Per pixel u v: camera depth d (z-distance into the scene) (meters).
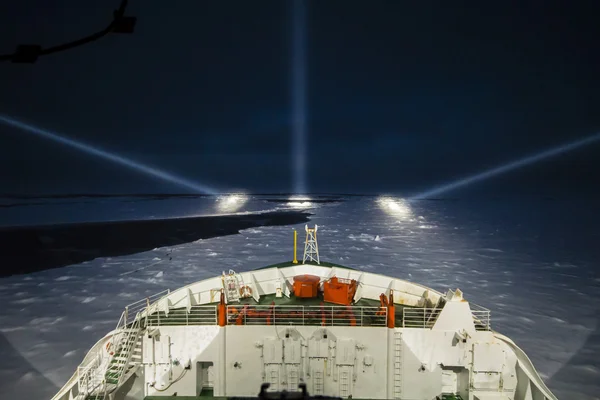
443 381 11.91
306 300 15.07
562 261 45.34
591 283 37.03
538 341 24.73
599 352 23.28
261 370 11.64
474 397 11.15
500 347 11.06
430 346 11.36
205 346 11.73
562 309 30.23
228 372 11.73
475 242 56.16
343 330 11.55
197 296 14.94
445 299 12.98
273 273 16.34
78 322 27.89
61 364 22.06
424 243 55.16
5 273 40.59
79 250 51.53
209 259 46.34
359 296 15.55
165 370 11.62
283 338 11.61
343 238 58.75
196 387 11.70
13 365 21.91
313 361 11.57
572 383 20.06
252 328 11.70
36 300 32.50
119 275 39.91
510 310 30.03
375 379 11.49
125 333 11.88
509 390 11.15
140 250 51.38
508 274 40.03
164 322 12.72
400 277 38.91
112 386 10.33
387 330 11.46
